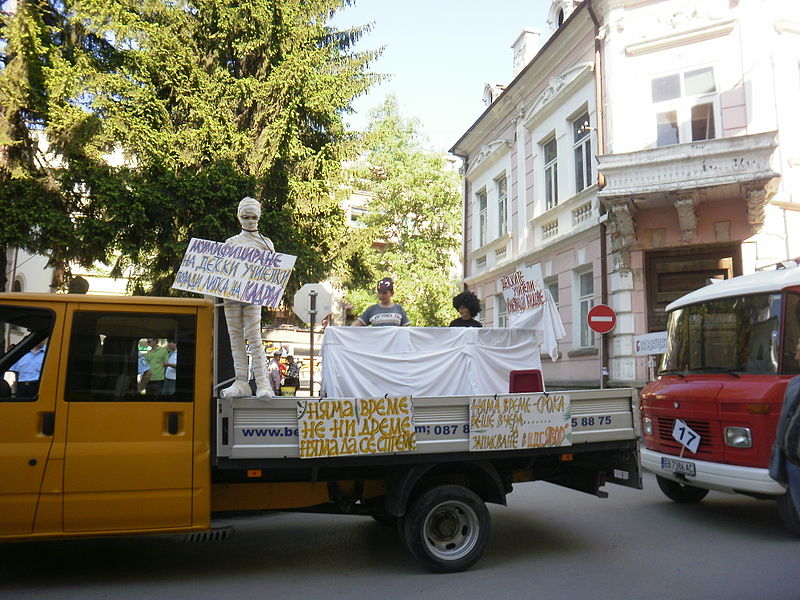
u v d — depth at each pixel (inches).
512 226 754.8
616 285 534.3
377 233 644.7
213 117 541.6
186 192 513.7
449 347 254.7
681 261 515.2
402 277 1040.8
